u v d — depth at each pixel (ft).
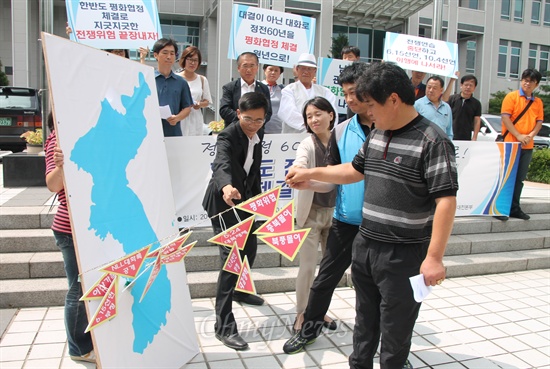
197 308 12.57
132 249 8.32
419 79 19.80
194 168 15.29
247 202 8.85
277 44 17.65
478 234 18.57
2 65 68.23
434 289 14.92
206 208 10.84
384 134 7.69
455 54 19.81
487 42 80.48
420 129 7.25
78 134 7.52
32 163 19.22
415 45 19.29
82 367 9.33
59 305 12.25
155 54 15.20
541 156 31.73
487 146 18.65
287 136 16.06
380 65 7.24
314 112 10.51
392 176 7.41
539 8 86.33
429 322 12.35
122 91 8.81
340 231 10.03
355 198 9.57
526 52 86.17
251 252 10.93
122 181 8.43
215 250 14.69
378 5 57.88
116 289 7.41
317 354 10.34
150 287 8.66
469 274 16.35
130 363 7.77
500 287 15.24
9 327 10.99
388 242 7.52
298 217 10.71
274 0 58.75
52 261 12.92
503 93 79.82
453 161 6.93
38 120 34.88
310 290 10.42
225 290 10.53
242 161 10.82
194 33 71.82
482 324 12.30
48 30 18.85
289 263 14.93
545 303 13.88
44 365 9.39
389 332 7.66
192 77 17.99
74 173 7.32
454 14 73.05
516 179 19.26
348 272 14.62
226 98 16.24
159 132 9.84
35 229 14.33
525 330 12.00
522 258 17.17
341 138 9.94
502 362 10.35
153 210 9.18
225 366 9.67
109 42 15.37
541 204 20.66
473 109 21.83
